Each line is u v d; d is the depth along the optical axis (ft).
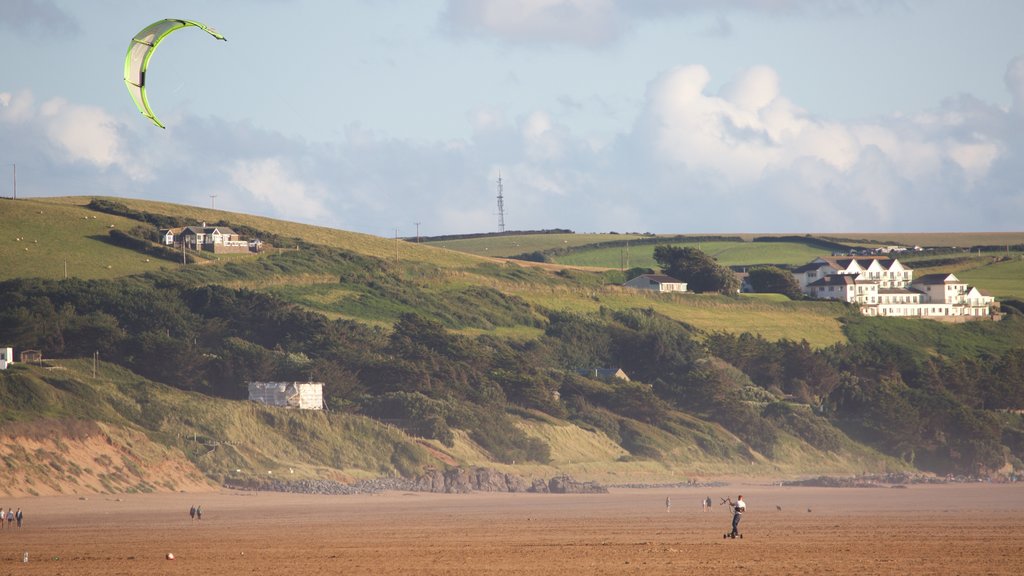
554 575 634.84
